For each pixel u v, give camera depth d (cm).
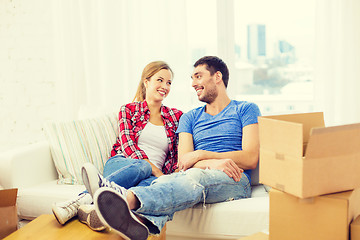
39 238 138
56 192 187
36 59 324
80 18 303
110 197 129
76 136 214
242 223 160
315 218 119
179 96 295
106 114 235
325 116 280
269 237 128
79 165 207
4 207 148
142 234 137
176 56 292
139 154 203
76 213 154
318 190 117
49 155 213
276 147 125
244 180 182
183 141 205
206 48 303
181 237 170
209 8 299
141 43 296
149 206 145
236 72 302
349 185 121
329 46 274
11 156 191
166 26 291
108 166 195
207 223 164
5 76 330
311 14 305
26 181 197
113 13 297
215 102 207
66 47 306
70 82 310
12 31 325
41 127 329
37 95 327
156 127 218
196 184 159
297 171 116
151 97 220
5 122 332
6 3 323
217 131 201
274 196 126
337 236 116
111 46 299
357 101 277
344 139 117
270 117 139
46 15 318
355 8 270
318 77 281
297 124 115
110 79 302
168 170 216
